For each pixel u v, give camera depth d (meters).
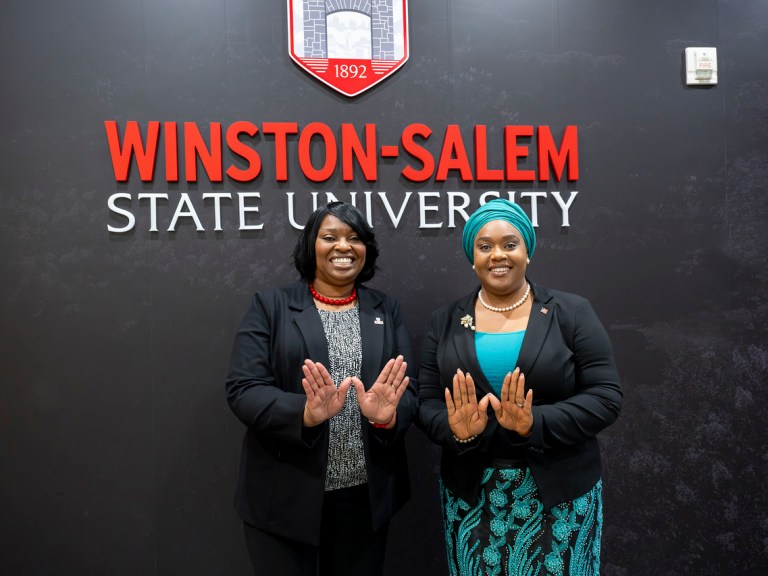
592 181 2.46
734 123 2.52
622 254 2.46
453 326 1.80
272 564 1.71
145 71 2.27
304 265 1.84
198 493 2.29
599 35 2.46
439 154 2.39
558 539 1.64
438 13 2.39
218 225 2.29
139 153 2.26
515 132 2.41
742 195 2.51
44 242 2.23
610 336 2.45
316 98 2.34
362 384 1.63
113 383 2.26
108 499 2.26
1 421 2.21
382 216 2.37
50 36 2.24
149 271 2.28
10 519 2.22
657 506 2.46
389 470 1.76
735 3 2.51
